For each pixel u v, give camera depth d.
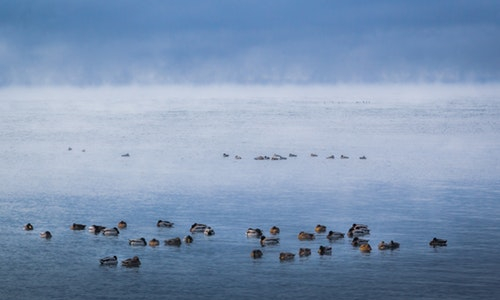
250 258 174.00
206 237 193.00
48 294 151.50
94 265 169.62
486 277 159.88
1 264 170.38
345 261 171.38
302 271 164.38
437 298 148.38
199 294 151.12
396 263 169.62
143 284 157.00
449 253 177.00
